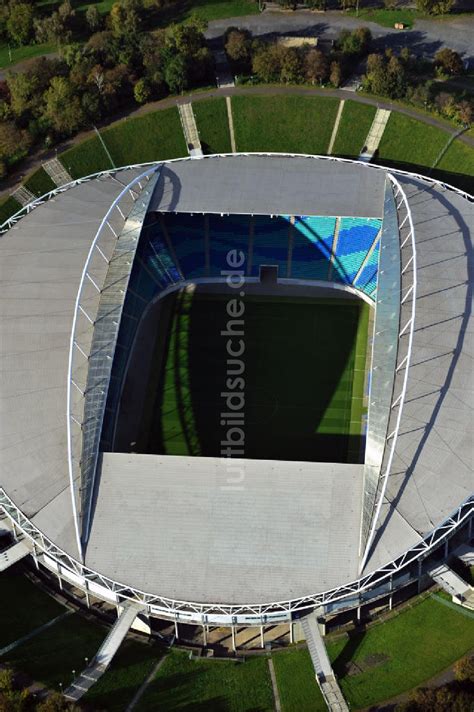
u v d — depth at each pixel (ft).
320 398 329.72
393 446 253.85
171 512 256.11
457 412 270.87
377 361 279.90
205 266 369.50
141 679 244.22
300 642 257.55
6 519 281.95
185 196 350.84
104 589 256.11
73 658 247.91
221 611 245.24
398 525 249.14
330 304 363.56
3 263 327.88
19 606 263.70
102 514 256.93
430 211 336.70
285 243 370.12
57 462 269.03
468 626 252.21
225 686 243.19
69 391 261.03
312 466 263.90
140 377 338.95
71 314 305.94
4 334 302.25
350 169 366.43
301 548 247.70
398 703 233.35
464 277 306.35
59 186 407.44
